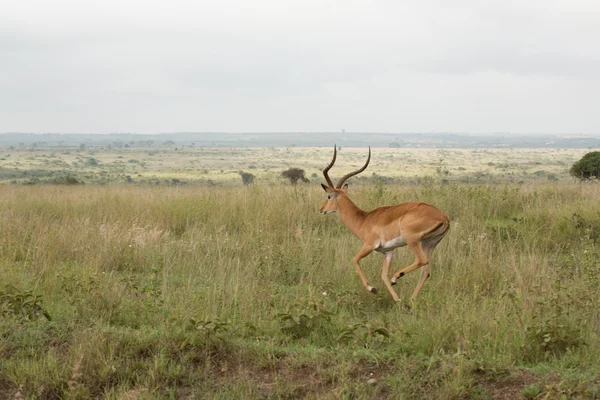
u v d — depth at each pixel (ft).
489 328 20.92
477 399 17.01
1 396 18.43
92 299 24.52
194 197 52.13
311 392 17.88
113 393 18.13
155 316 23.43
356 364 19.26
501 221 41.57
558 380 17.48
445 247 33.71
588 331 21.30
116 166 401.08
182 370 19.29
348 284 29.17
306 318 22.35
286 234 38.32
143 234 36.99
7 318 22.26
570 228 37.81
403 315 23.75
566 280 27.22
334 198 30.42
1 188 81.30
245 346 20.67
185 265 32.40
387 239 28.25
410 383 17.78
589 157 92.99
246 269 30.66
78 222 40.34
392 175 234.17
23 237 35.81
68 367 19.17
